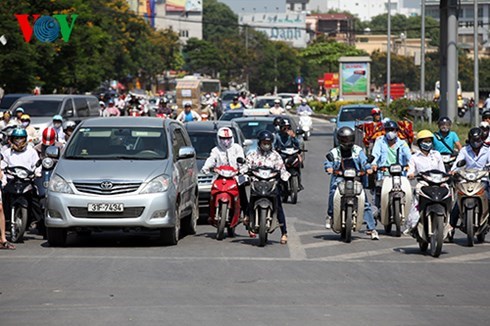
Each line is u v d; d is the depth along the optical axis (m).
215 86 180.12
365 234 32.28
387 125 32.34
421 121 90.69
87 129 31.14
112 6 198.38
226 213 30.48
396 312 19.12
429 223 27.11
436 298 20.78
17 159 30.38
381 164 32.47
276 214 29.22
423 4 110.56
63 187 28.42
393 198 30.94
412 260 26.45
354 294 21.19
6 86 93.56
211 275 23.69
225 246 29.22
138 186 28.47
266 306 19.66
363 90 148.50
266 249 28.50
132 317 18.42
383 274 24.06
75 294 21.02
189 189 32.03
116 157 29.97
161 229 28.92
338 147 29.94
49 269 24.52
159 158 30.02
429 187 27.23
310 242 30.08
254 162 29.78
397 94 172.88
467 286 22.38
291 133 42.00
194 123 41.66
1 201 28.38
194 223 32.84
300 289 21.78
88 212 28.20
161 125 31.55
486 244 29.88
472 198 28.84
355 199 29.42
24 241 30.38
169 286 22.06
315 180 53.12
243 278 23.27
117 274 23.73
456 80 78.25
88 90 126.31
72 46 106.81
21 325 17.77
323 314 18.81
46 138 37.06
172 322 17.94
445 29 78.44
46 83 107.25
